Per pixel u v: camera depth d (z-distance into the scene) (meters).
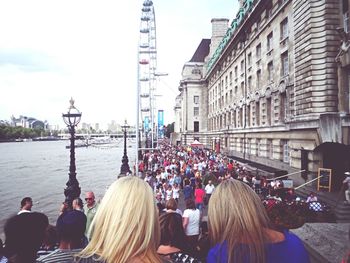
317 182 21.25
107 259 2.22
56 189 42.62
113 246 2.24
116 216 2.32
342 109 20.72
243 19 42.09
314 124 21.34
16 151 149.50
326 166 21.94
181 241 4.55
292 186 21.36
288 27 27.50
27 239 3.22
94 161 91.00
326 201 17.66
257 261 2.55
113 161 90.19
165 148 72.56
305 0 22.59
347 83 20.70
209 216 2.90
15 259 3.20
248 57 42.97
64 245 3.32
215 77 73.88
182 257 4.16
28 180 52.28
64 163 85.31
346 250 8.12
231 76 54.81
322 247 8.88
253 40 39.94
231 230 2.68
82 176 56.44
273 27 31.89
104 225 2.34
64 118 12.97
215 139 71.00
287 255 2.61
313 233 10.03
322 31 21.56
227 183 2.96
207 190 18.86
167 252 4.19
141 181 2.54
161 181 23.58
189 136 93.31
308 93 22.41
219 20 85.31
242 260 2.57
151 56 61.53
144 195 2.43
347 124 19.20
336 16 21.39
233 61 52.25
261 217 2.76
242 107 45.88
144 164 33.88
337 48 21.34
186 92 94.06
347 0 21.11
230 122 55.41
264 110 35.78
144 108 56.34
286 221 12.89
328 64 21.36
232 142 53.03
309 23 22.16
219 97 67.94
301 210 13.80
